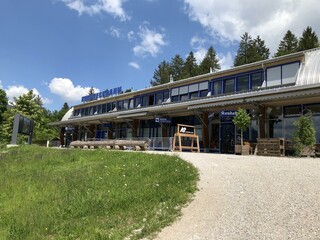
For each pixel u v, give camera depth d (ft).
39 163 48.52
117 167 37.47
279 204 21.29
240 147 59.36
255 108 63.41
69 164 45.96
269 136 64.44
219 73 83.51
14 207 25.40
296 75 66.90
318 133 57.36
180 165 34.88
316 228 17.19
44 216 22.54
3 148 77.10
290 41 222.07
